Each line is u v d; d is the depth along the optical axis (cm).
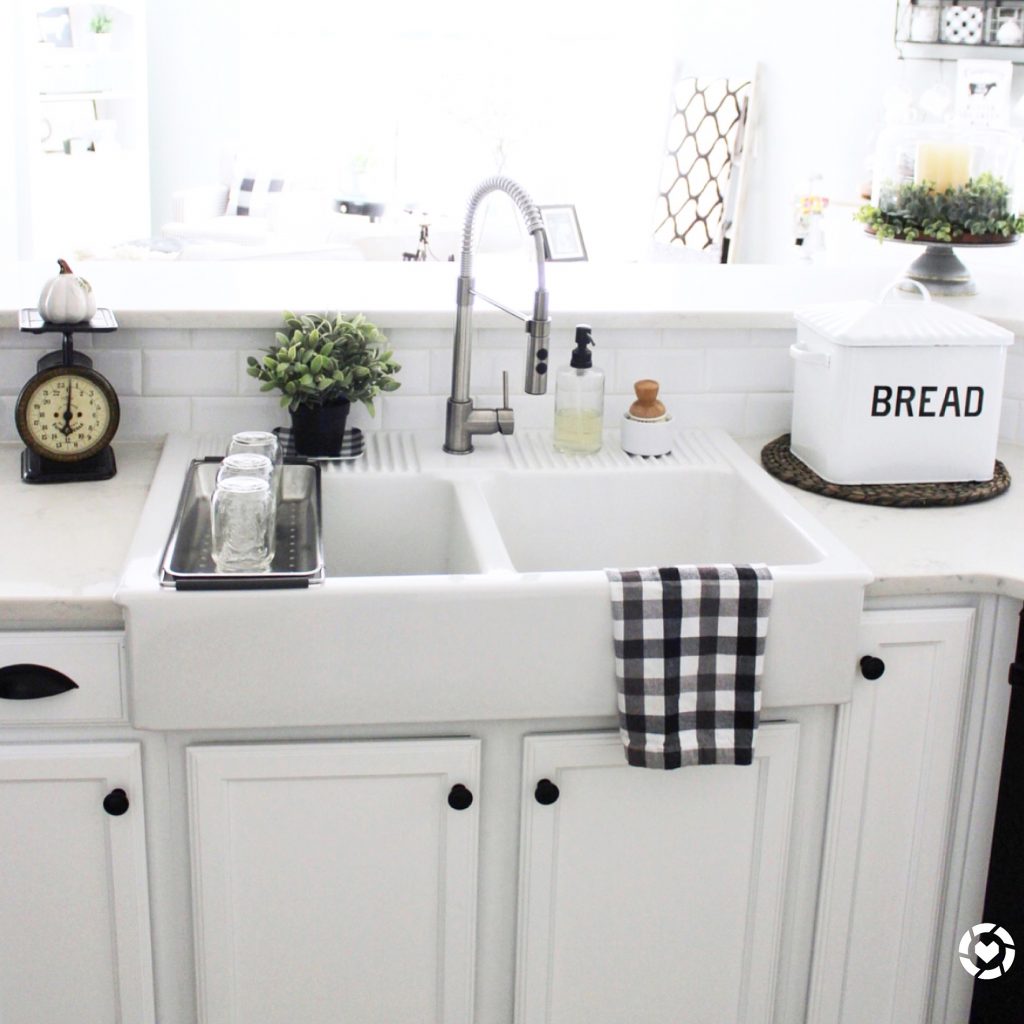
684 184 636
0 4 540
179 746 184
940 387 218
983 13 514
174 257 514
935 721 201
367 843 189
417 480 220
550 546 227
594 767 191
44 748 182
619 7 696
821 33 572
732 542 229
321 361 215
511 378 238
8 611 176
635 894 197
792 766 195
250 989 193
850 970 209
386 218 660
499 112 714
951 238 269
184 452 225
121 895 188
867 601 195
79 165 655
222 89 743
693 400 245
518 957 197
